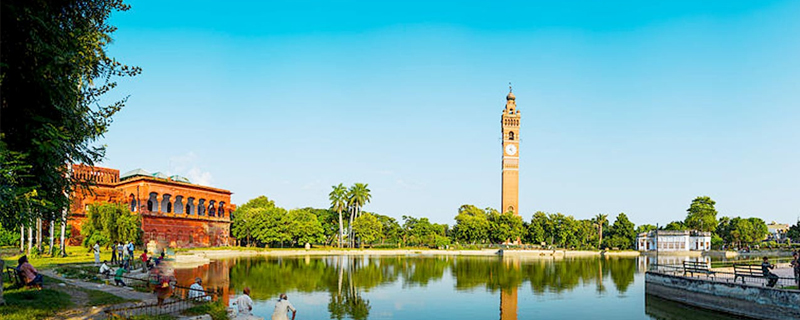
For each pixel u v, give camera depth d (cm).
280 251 10256
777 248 15912
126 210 6600
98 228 6344
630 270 7000
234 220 11406
